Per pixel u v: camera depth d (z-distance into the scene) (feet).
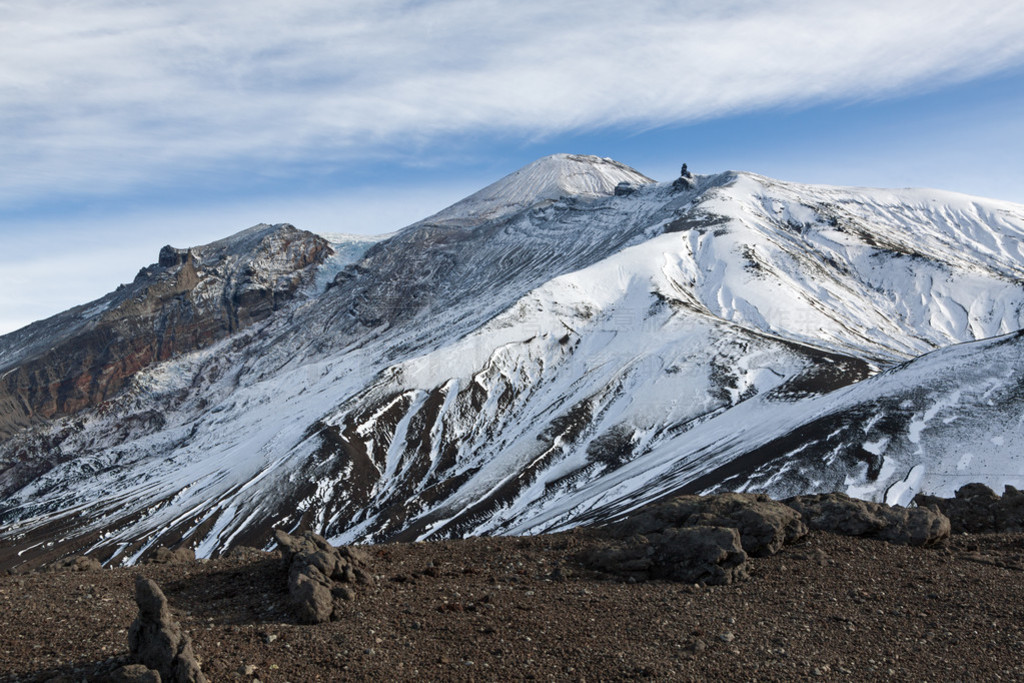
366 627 51.26
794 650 51.03
